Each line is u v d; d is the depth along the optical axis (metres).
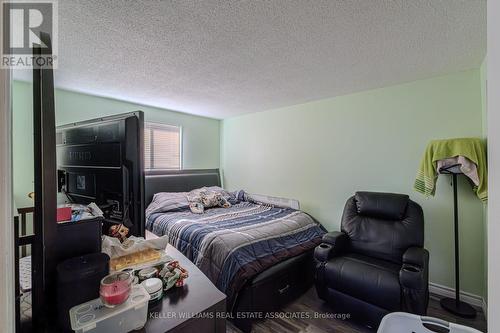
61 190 1.25
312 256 2.53
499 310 0.50
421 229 2.12
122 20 1.42
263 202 3.79
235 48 1.78
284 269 2.11
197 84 2.60
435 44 1.72
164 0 1.25
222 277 1.92
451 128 2.29
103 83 2.57
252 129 4.16
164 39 1.65
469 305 2.11
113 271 0.89
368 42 1.69
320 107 3.26
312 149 3.35
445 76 2.32
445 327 1.23
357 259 2.15
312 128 3.34
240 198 3.99
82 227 0.82
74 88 2.74
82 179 1.14
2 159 0.43
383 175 2.71
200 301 0.84
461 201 2.25
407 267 1.75
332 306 2.03
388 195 2.39
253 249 2.10
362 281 1.82
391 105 2.65
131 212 1.01
